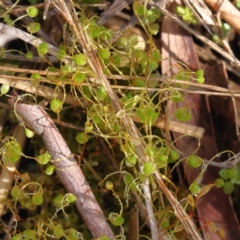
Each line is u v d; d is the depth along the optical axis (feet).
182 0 1.90
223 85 1.89
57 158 1.69
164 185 1.63
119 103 1.65
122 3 1.83
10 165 1.82
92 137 1.83
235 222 1.76
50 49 1.74
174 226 1.69
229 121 1.86
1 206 1.80
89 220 1.67
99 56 1.67
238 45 1.99
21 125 1.75
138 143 1.62
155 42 1.92
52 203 1.82
